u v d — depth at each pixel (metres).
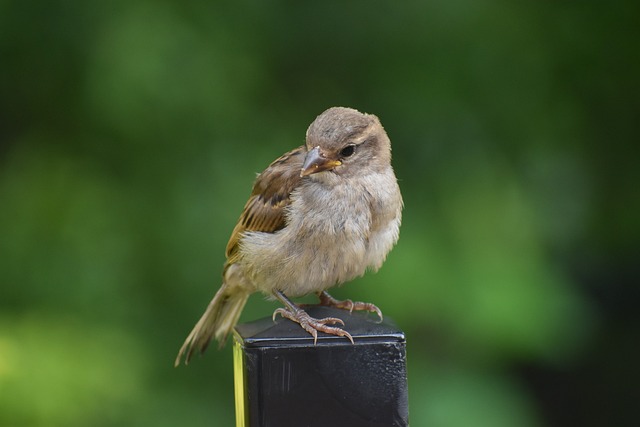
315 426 4.92
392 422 4.92
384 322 5.49
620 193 13.66
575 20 13.14
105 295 11.90
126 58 11.49
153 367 11.88
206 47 11.93
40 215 12.03
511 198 12.12
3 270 11.92
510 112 12.64
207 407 12.01
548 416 15.46
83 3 12.14
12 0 12.29
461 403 11.66
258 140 12.23
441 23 12.62
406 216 12.02
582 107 13.20
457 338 11.88
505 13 12.76
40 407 10.59
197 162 12.11
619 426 15.41
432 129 12.52
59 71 12.38
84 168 12.21
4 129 12.64
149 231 12.10
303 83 12.85
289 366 4.93
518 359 12.09
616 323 15.68
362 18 12.77
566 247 13.59
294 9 12.86
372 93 12.76
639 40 13.44
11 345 10.78
